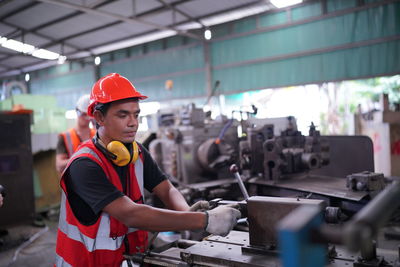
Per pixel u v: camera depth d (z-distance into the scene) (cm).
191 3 545
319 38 538
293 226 49
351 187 200
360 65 507
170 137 299
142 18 598
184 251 111
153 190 143
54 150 440
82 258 118
